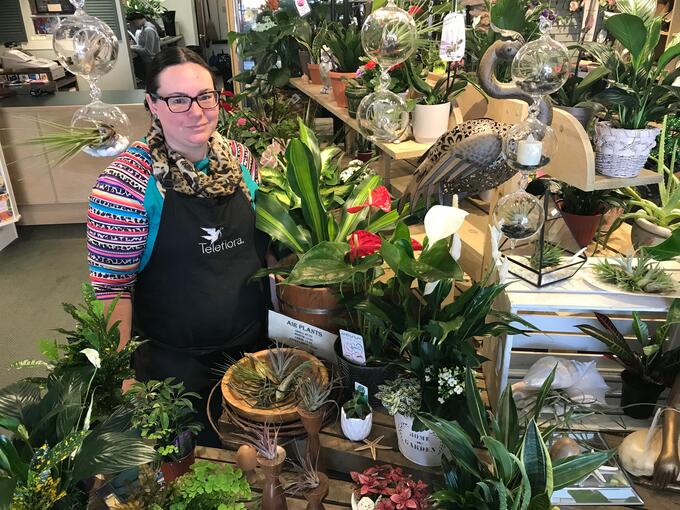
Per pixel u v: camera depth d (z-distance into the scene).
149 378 1.77
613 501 1.20
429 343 1.21
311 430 1.18
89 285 1.23
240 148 1.85
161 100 1.52
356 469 1.28
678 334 1.46
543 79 1.14
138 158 1.59
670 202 1.68
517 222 1.25
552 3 2.65
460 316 1.18
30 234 4.81
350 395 1.37
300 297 1.48
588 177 1.44
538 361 1.42
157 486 1.00
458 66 2.08
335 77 2.63
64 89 6.48
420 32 2.03
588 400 1.39
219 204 1.65
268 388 1.34
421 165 1.56
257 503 1.13
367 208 1.57
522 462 0.90
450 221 1.10
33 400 1.03
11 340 3.31
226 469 0.99
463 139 1.40
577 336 1.52
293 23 3.36
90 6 6.34
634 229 1.76
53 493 0.87
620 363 1.41
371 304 1.27
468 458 1.02
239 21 4.68
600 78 1.64
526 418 1.22
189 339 1.73
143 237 1.60
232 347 1.76
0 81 4.98
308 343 1.50
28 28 6.14
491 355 1.48
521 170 1.22
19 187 4.74
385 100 1.85
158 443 1.15
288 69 3.57
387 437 1.32
